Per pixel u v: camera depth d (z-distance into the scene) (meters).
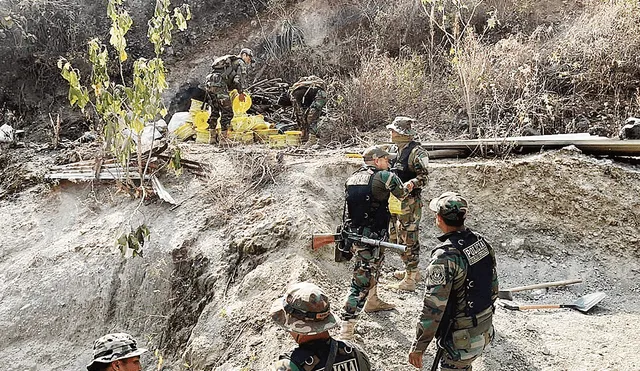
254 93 12.22
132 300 7.23
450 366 4.17
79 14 13.93
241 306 6.05
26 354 7.13
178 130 10.03
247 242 6.78
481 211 7.93
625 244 7.44
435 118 10.69
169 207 7.99
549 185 7.96
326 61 13.29
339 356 3.07
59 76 13.22
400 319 5.70
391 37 13.23
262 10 14.78
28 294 7.56
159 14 7.25
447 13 12.73
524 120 9.84
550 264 7.40
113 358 3.44
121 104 7.57
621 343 5.54
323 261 6.44
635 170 8.08
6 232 8.54
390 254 7.29
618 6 11.61
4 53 13.02
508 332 5.72
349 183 5.29
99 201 8.59
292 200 7.35
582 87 11.03
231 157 8.65
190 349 5.95
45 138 12.17
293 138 9.80
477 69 10.87
